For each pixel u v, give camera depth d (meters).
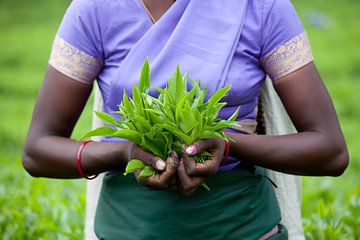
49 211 5.68
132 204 3.41
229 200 3.39
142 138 3.13
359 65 15.73
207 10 3.43
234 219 3.39
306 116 3.44
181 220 3.37
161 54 3.37
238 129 3.49
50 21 19.67
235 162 3.47
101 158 3.38
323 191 5.97
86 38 3.48
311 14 19.66
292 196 3.91
